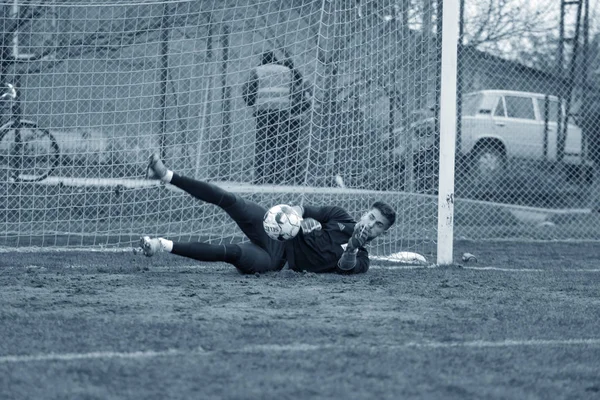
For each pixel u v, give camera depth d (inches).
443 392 477.7
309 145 1384.1
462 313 735.1
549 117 1836.9
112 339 597.3
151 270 1013.2
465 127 1798.7
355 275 983.6
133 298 778.8
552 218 1830.7
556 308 775.1
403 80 1312.7
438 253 1169.4
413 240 1371.8
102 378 494.0
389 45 1322.6
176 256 1190.3
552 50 1830.7
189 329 633.6
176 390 470.6
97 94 1537.9
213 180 1459.2
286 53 1467.8
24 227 1395.2
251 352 563.8
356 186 1341.0
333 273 982.4
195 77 1477.6
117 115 1531.7
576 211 1798.7
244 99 1466.5
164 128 1503.4
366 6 1332.4
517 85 1831.9
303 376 505.0
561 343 617.9
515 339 628.7
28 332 616.7
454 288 895.7
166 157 1497.3
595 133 1845.5
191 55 1524.4
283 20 1514.5
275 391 470.3
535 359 565.3
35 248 1268.5
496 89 1823.3
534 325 685.9
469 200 1710.1
